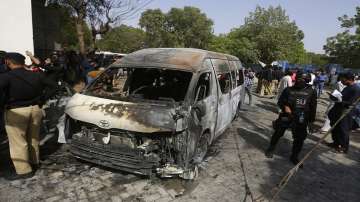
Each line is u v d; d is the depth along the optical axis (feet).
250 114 29.60
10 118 11.78
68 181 12.51
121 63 15.26
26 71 11.90
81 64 29.55
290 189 13.52
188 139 12.10
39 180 12.46
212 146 18.52
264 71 46.50
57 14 53.67
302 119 15.58
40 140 16.75
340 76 19.21
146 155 11.58
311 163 17.06
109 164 11.94
